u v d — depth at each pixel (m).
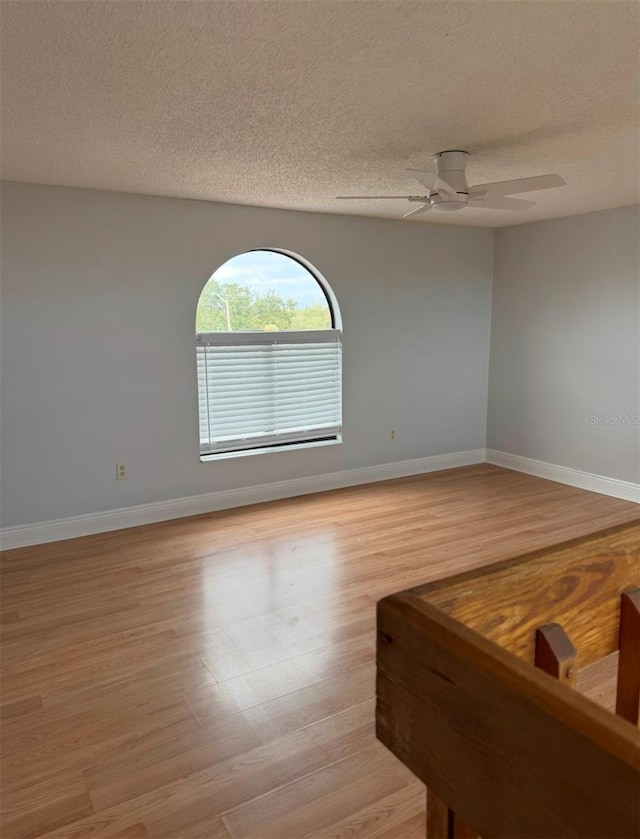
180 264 4.14
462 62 1.97
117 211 3.88
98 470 4.04
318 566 3.52
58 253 3.74
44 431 3.83
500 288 5.65
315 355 4.87
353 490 5.06
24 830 1.74
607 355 4.79
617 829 0.46
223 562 3.58
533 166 3.30
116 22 1.67
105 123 2.51
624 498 4.76
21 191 3.59
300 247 4.62
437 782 0.64
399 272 5.17
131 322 4.02
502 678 0.55
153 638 2.75
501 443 5.81
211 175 3.43
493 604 0.77
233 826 1.75
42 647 2.68
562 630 0.81
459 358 5.66
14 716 2.23
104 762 2.00
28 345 3.72
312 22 1.68
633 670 0.90
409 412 5.44
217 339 4.38
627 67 2.02
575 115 2.49
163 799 1.85
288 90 2.18
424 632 0.64
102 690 2.38
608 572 0.88
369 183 3.64
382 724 0.72
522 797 0.54
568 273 5.00
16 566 3.54
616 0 1.58
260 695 2.34
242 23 1.69
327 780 1.92
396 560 3.60
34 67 1.96
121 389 4.05
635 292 4.54
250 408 4.62
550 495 4.88
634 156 3.13
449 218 5.00
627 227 4.54
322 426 4.99
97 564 3.56
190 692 2.36
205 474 4.47
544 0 1.57
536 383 5.39
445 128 2.64
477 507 4.58
